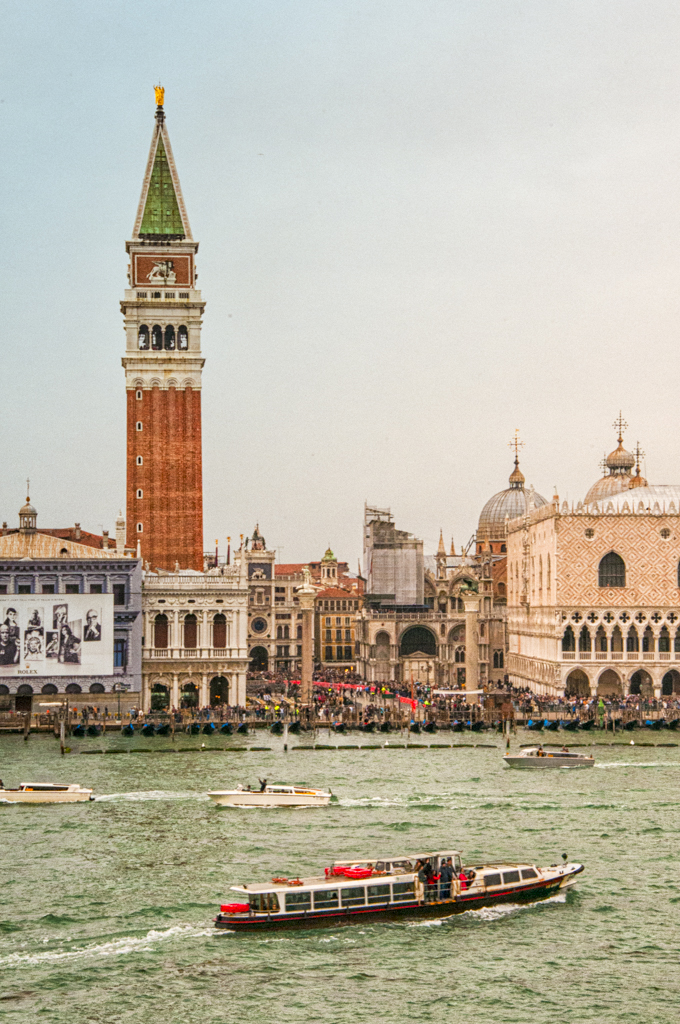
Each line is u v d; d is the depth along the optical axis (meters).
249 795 98.12
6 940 65.56
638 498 186.88
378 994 59.31
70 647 157.25
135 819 93.19
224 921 67.00
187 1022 56.19
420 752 132.75
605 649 181.12
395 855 81.94
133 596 161.75
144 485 182.00
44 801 99.31
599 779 112.88
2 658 156.12
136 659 161.50
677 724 150.62
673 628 178.00
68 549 163.38
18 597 156.62
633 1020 56.81
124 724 148.38
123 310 184.25
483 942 66.12
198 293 185.00
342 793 104.62
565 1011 57.69
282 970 62.03
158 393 182.75
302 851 83.12
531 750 123.00
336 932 67.50
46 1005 57.75
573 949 65.19
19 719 146.75
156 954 63.81
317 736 146.38
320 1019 56.69
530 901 72.75
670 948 65.38
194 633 167.25
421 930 68.00
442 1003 58.44
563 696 175.25
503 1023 56.41
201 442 183.75
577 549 178.50
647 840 87.06
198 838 87.00
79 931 66.94
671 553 179.12
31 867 79.06
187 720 152.12
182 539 182.25
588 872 78.88
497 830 90.00
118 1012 57.12
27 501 165.12
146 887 74.56
